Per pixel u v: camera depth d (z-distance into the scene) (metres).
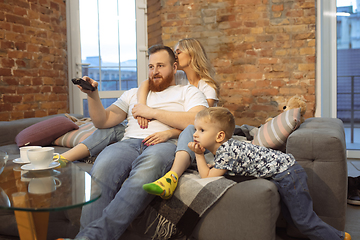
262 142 1.68
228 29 3.38
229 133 1.42
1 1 2.89
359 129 3.51
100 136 1.79
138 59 3.86
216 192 1.26
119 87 3.90
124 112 1.91
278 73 3.30
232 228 1.24
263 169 1.34
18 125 2.34
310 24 3.19
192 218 1.28
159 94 1.84
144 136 1.69
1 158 1.27
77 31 3.67
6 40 2.94
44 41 3.28
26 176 1.09
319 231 1.29
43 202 0.84
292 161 1.36
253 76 3.36
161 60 1.81
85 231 1.17
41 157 1.18
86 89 1.66
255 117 3.38
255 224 1.20
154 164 1.37
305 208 1.31
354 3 3.39
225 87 3.44
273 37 3.29
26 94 3.13
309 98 3.25
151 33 3.78
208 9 3.42
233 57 3.40
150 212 1.35
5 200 0.86
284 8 3.24
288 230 1.54
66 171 1.16
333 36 3.40
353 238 1.54
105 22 3.79
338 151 1.44
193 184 1.32
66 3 3.59
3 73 2.93
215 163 1.37
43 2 3.26
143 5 3.81
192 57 2.21
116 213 1.23
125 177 1.49
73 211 1.43
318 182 1.47
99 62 3.81
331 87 3.46
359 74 3.45
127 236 1.40
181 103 1.79
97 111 1.74
